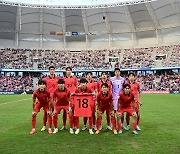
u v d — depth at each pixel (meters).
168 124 10.49
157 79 45.25
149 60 48.09
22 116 13.45
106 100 8.78
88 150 6.56
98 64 49.62
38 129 9.55
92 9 47.47
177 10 43.34
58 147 6.87
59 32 51.53
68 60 50.69
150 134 8.48
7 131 9.16
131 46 51.31
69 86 9.81
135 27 50.09
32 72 48.69
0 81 44.06
